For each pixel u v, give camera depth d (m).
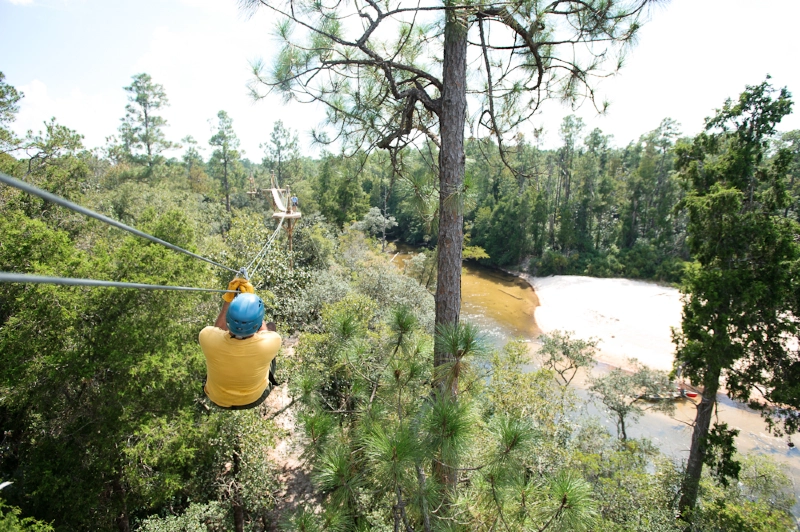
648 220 42.53
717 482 15.27
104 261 9.44
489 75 5.14
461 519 3.84
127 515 10.07
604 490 10.88
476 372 4.13
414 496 3.57
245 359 2.92
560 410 13.78
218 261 14.91
